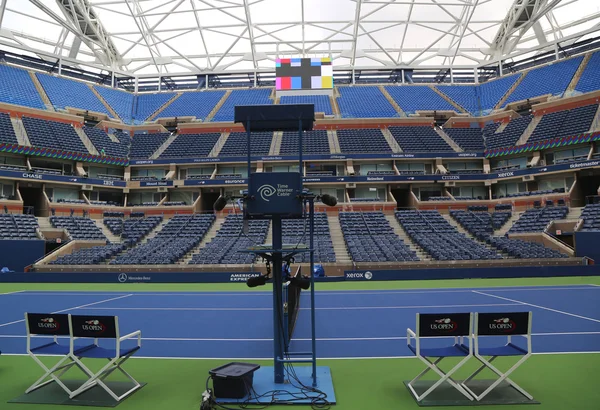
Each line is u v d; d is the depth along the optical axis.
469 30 49.97
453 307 14.74
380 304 15.72
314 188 38.31
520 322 6.01
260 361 8.19
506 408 5.70
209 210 40.25
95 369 7.72
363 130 44.19
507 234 30.44
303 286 6.85
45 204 33.75
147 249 29.48
